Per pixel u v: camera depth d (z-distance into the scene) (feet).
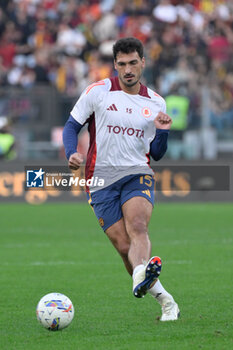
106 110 68.54
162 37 266.57
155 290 67.36
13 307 77.56
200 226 167.32
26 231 159.74
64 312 63.72
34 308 76.95
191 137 228.63
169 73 244.63
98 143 69.05
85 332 63.62
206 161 228.63
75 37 270.46
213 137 228.84
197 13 281.13
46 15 279.90
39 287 90.89
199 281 94.58
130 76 67.46
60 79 256.93
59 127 224.74
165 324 66.39
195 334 61.62
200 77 240.32
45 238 147.33
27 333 63.67
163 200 231.09
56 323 63.41
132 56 67.21
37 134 224.53
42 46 262.88
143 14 280.51
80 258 118.93
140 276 59.77
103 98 68.64
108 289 89.10
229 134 230.07
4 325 67.62
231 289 88.12
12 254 123.85
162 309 68.80
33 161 223.92
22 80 255.70
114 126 68.64
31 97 223.51
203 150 229.45
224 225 169.48
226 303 78.38
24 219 184.85
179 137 228.84
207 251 126.11
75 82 258.16
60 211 206.59
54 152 224.74
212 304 77.66
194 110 228.84
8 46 267.80
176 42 267.59
